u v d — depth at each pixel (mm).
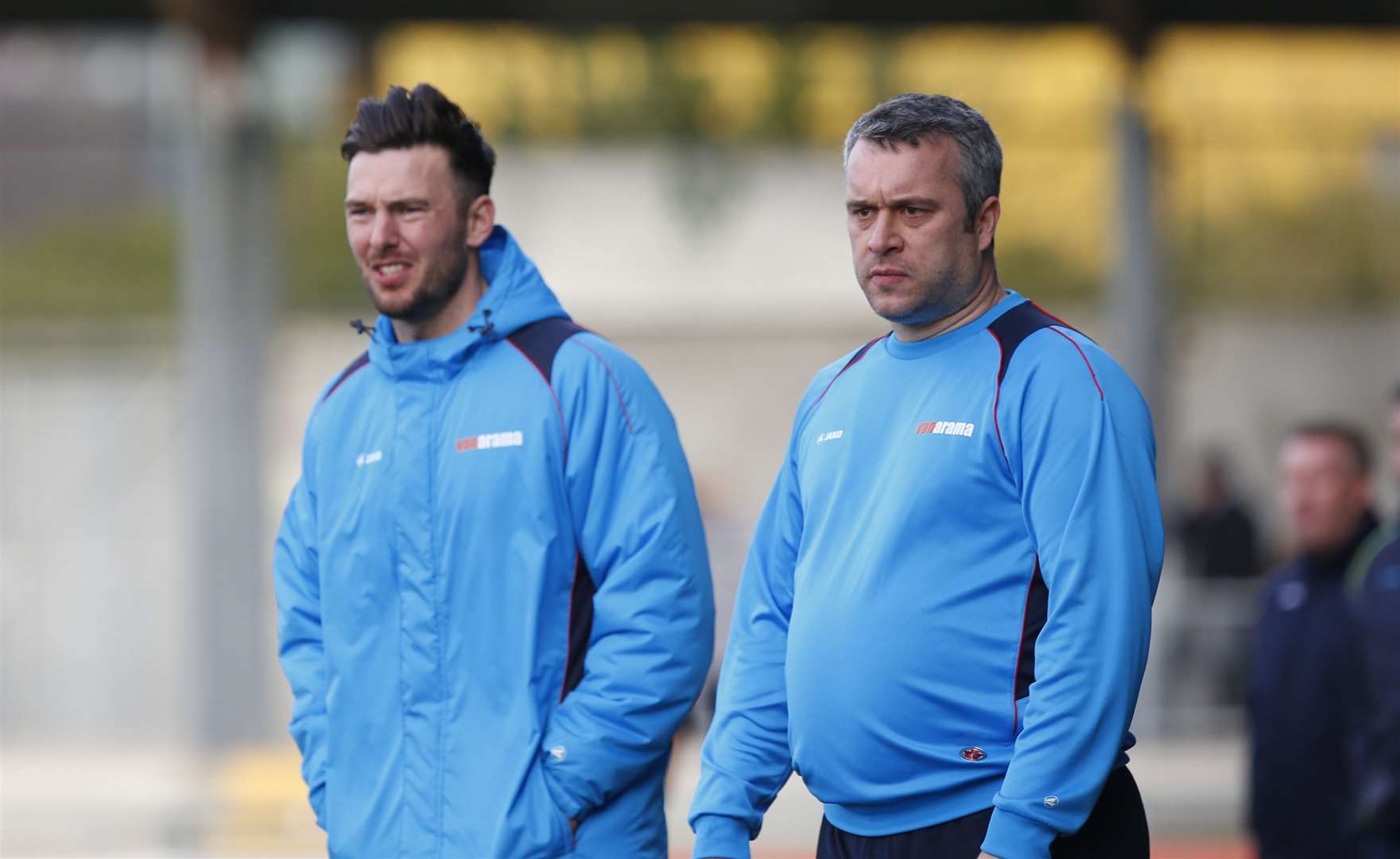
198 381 41719
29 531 57125
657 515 11812
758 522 11875
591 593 11969
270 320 42031
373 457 12070
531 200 61125
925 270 10500
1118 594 9883
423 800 11609
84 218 71000
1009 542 10242
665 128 64625
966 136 10594
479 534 11711
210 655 41156
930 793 10242
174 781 41344
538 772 11508
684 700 11828
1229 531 46938
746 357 62688
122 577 56688
